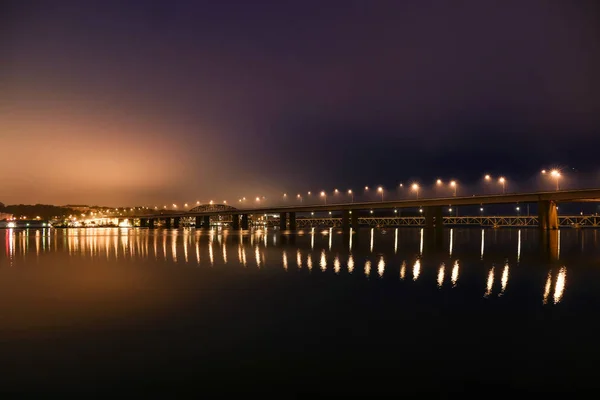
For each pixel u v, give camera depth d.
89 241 122.00
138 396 17.53
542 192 126.19
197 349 22.61
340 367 20.08
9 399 17.31
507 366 20.03
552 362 20.44
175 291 38.19
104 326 26.91
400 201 162.75
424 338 24.03
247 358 21.27
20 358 21.55
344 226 187.75
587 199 124.25
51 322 27.91
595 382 18.38
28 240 131.88
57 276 48.19
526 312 29.69
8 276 48.56
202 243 105.62
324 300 34.03
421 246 89.12
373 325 26.67
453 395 17.39
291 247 88.62
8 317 29.22
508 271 49.72
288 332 25.34
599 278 44.06
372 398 17.22
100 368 20.25
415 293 36.66
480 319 27.92
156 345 23.28
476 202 142.12
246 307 31.75
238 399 17.22
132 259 66.50
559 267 52.97
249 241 112.31
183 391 17.91
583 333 24.69
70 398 17.39
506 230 185.62
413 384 18.33
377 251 77.38
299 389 17.97
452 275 46.75
